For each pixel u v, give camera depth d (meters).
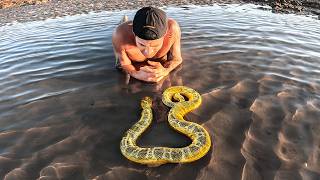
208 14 2.63
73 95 1.34
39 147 1.04
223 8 2.92
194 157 0.95
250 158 0.96
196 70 1.50
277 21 2.40
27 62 1.70
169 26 1.49
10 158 0.99
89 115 1.20
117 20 2.54
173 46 1.53
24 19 2.94
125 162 0.96
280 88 1.33
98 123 1.15
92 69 1.57
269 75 1.44
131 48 1.46
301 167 0.92
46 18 2.90
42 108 1.25
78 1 3.57
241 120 1.13
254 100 1.24
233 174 0.90
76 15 2.92
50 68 1.60
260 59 1.60
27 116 1.20
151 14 1.24
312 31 2.13
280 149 0.99
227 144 1.02
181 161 0.94
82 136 1.08
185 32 2.04
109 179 0.90
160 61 1.56
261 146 1.01
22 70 1.60
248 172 0.91
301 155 0.97
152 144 1.04
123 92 1.35
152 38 1.27
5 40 2.19
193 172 0.91
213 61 1.59
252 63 1.56
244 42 1.85
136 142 1.05
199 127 1.06
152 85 1.40
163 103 1.26
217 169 0.92
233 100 1.25
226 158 0.96
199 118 1.15
